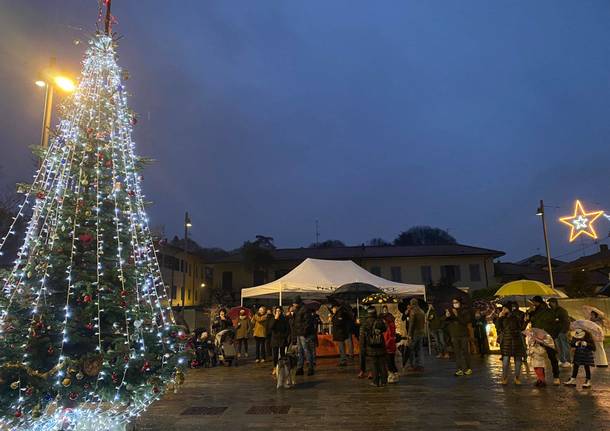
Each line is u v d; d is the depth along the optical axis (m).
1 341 5.33
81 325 5.95
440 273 48.41
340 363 14.23
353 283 16.11
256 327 16.20
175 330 6.57
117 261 6.39
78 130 6.78
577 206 14.48
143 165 7.30
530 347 9.84
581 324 9.56
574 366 9.54
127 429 6.70
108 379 5.63
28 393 5.07
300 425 6.85
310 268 18.27
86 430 5.96
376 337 10.27
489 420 6.85
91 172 6.61
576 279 30.17
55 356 5.58
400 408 7.83
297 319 12.36
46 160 6.63
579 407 7.54
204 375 12.76
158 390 6.18
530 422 6.67
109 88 7.34
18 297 5.88
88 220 6.41
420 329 12.94
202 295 49.78
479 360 15.06
